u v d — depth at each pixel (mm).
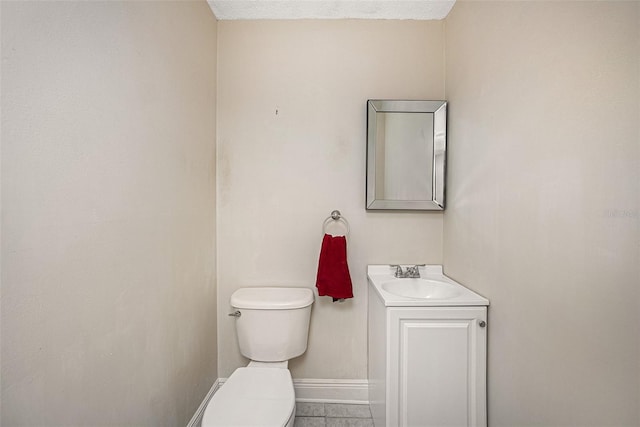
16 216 620
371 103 1773
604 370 761
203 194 1640
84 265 797
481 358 1313
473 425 1321
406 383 1325
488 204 1303
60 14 715
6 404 609
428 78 1827
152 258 1127
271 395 1257
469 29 1475
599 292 771
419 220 1843
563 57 879
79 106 774
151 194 1118
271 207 1852
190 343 1478
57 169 712
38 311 671
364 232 1848
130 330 994
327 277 1706
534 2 995
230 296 1861
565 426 886
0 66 585
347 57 1832
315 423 1664
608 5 743
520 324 1089
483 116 1338
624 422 712
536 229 1000
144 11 1064
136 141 1021
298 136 1840
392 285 1679
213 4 1702
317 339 1858
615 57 726
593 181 785
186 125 1418
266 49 1834
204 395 1664
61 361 730
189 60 1446
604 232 756
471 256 1466
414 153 1787
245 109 1839
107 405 886
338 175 1846
